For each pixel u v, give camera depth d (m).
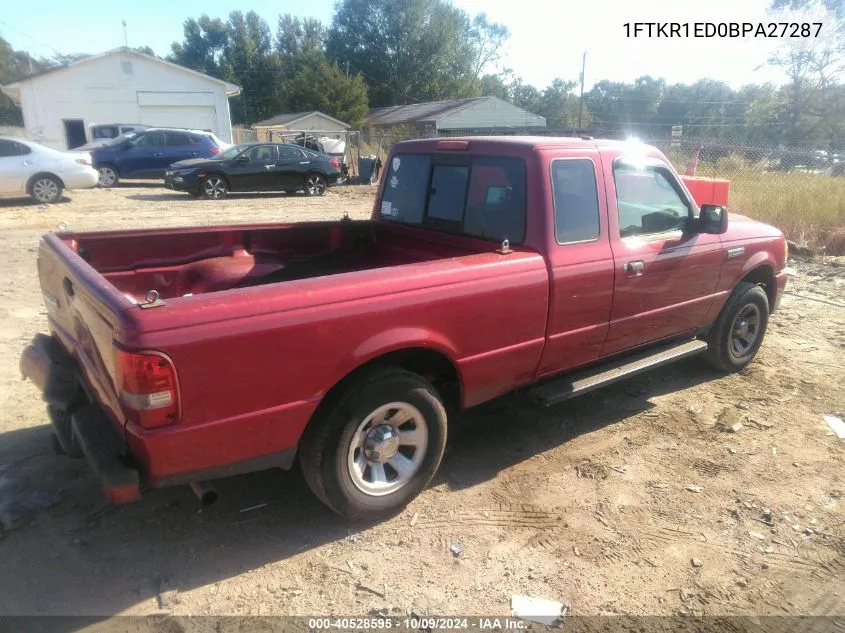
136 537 3.17
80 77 27.39
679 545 3.26
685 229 4.58
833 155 13.18
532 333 3.66
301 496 3.56
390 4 65.94
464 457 4.04
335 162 19.12
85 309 2.89
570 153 3.83
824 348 6.15
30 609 2.69
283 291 2.77
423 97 69.44
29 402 4.52
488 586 2.93
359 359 2.96
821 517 3.51
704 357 5.43
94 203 15.27
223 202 16.41
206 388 2.59
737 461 4.05
